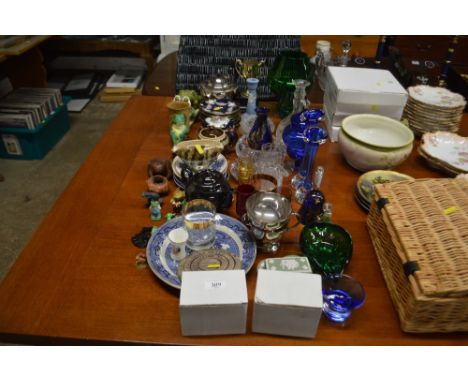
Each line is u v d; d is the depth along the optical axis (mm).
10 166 2396
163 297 801
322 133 1087
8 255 1797
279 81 1425
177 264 855
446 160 1229
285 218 872
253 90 1358
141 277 842
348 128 1238
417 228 812
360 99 1267
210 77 1503
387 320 777
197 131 1387
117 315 762
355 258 916
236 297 691
